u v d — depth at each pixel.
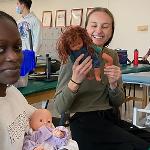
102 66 1.37
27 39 2.41
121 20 5.71
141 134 1.42
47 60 2.25
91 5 6.07
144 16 5.41
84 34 1.20
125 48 5.73
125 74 2.30
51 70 2.24
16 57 0.67
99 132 1.32
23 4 3.87
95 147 1.30
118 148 1.25
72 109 1.39
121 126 1.47
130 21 5.60
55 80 2.09
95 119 1.37
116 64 1.54
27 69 1.79
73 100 1.34
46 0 6.75
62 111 1.34
